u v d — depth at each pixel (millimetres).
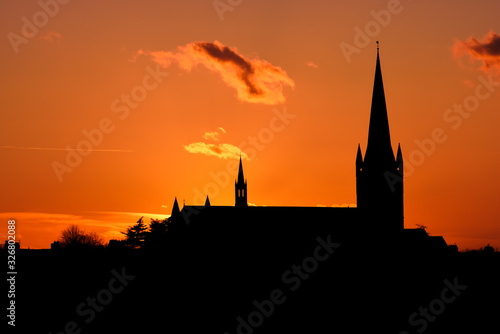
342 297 149750
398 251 164375
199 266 169750
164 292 152625
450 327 132125
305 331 130000
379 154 164625
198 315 138750
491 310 138125
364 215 168250
